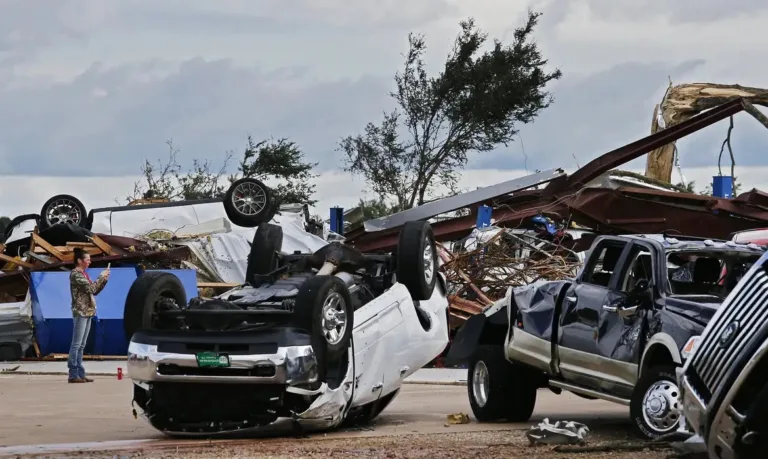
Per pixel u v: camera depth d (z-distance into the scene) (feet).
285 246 129.08
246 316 49.11
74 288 81.05
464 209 146.82
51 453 42.96
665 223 132.36
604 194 131.44
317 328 48.06
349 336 50.11
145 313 50.47
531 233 123.34
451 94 223.92
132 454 42.75
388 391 54.60
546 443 44.75
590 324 52.39
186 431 49.49
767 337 28.02
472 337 60.23
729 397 28.94
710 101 159.12
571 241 129.59
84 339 81.46
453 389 80.43
